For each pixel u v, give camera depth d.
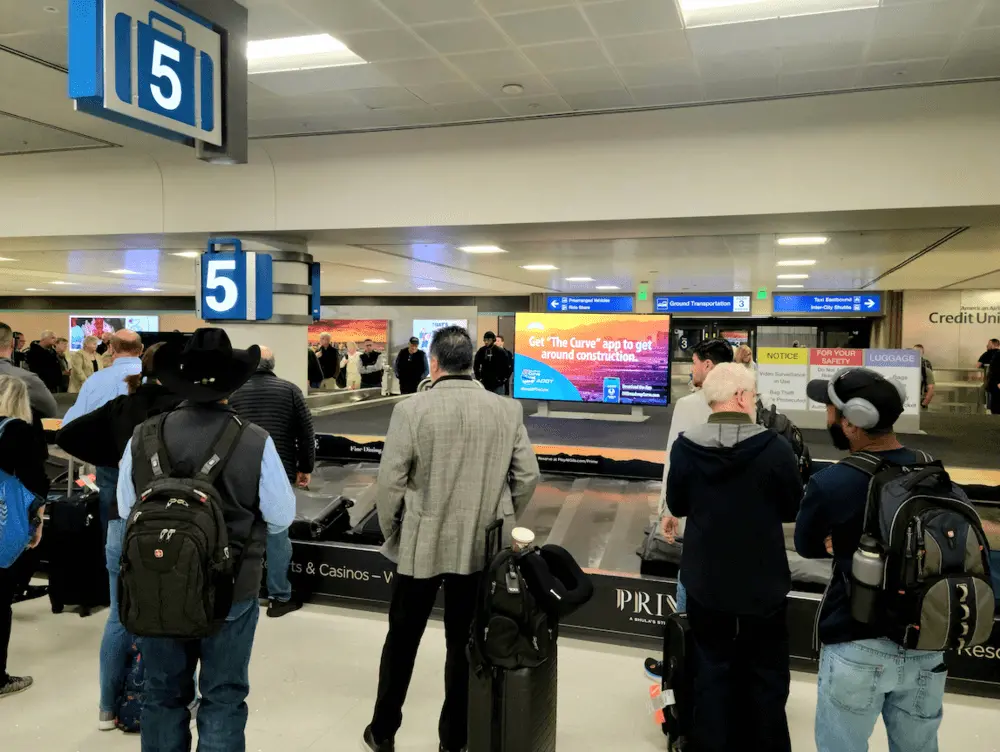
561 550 2.29
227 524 1.97
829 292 15.66
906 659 1.77
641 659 3.38
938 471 1.78
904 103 4.91
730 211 5.45
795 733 2.72
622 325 9.58
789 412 8.82
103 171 6.99
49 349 12.86
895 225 5.86
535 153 5.86
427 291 18.62
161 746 2.00
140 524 1.83
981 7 3.73
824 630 1.87
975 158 4.89
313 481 7.05
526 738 2.12
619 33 4.08
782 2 3.74
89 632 3.56
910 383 8.85
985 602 1.66
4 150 6.64
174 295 21.41
